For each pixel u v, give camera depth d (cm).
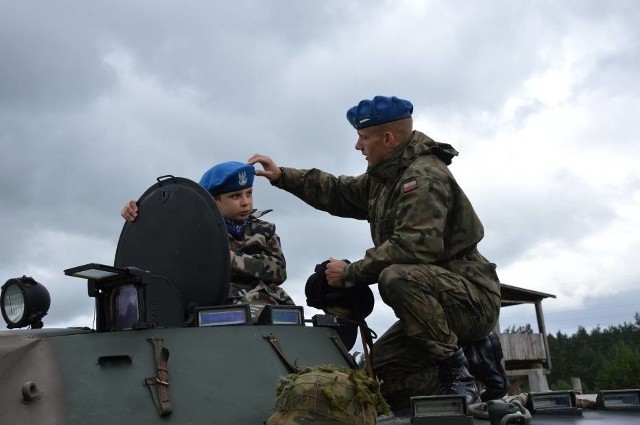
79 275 416
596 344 6700
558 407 479
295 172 685
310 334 467
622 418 455
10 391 380
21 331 432
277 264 566
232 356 416
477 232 576
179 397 387
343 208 686
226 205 564
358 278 545
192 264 492
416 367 559
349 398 344
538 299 1431
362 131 602
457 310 541
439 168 565
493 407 434
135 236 536
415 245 531
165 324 426
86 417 366
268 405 399
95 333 408
